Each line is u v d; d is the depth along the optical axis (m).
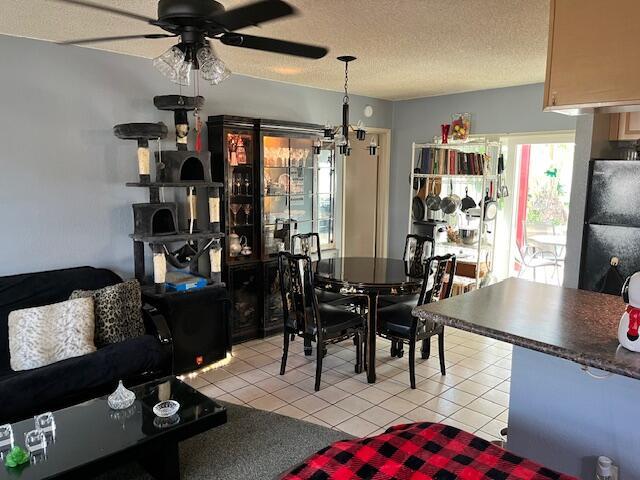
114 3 2.59
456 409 3.22
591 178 3.09
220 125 4.13
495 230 5.50
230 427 2.99
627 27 1.75
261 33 3.11
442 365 3.76
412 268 4.12
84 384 2.70
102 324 3.19
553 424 1.96
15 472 1.91
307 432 2.94
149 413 2.37
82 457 2.02
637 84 1.74
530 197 5.92
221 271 4.25
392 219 6.29
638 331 1.45
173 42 3.40
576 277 3.22
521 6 2.60
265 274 4.50
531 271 6.12
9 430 2.11
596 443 1.84
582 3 1.84
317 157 5.11
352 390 3.50
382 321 3.69
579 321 1.76
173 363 3.50
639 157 3.23
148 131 3.45
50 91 3.42
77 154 3.59
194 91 4.18
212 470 2.57
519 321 1.75
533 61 3.87
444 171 5.34
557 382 1.92
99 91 3.65
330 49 3.49
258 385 3.58
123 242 3.89
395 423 3.04
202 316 3.76
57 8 2.67
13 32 3.17
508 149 5.66
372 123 5.87
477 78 4.59
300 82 4.83
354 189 6.43
